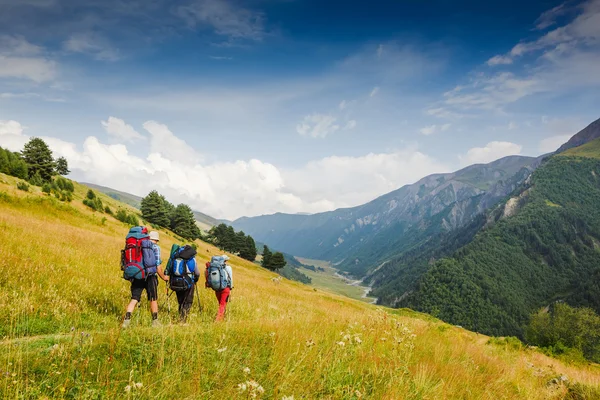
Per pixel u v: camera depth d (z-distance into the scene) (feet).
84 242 67.56
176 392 12.89
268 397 13.83
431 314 52.42
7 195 135.54
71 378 12.30
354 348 20.16
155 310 23.44
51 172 300.40
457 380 20.17
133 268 22.48
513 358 38.65
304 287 230.48
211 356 16.42
